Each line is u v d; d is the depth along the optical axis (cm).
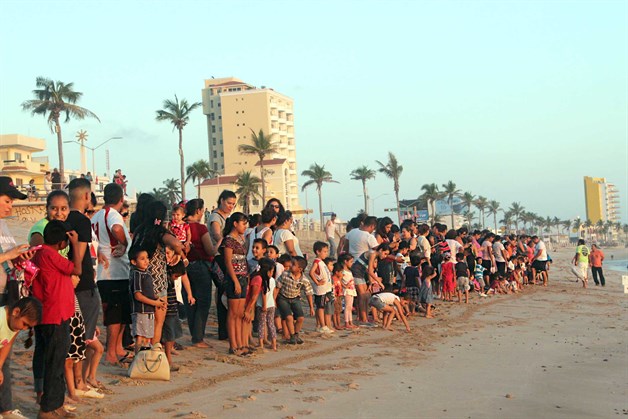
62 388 650
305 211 7694
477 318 1620
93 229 876
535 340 1302
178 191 12812
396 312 1377
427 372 962
